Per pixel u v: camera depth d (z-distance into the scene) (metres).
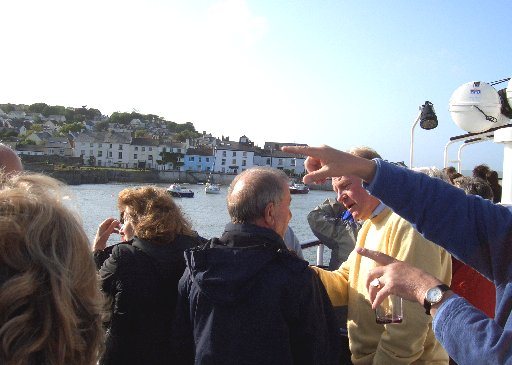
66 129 123.81
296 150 1.62
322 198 66.75
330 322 2.19
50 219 1.05
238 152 106.44
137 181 95.88
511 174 3.82
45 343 0.97
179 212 2.72
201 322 2.02
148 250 2.50
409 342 2.11
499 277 1.56
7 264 0.98
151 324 2.47
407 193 1.62
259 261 1.98
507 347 1.23
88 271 1.10
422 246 2.19
